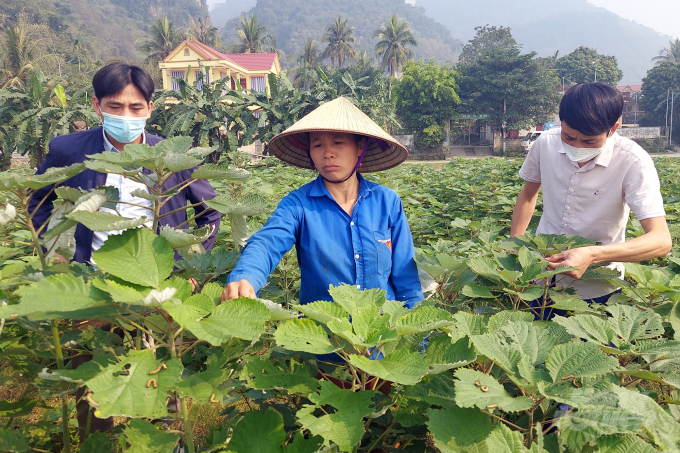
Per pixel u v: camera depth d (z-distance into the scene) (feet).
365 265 8.02
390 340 4.87
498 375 6.13
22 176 4.50
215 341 3.90
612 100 8.54
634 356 6.17
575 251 8.18
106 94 8.69
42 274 4.46
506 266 8.41
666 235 8.85
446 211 25.70
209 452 4.69
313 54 243.19
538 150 10.52
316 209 8.06
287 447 4.75
